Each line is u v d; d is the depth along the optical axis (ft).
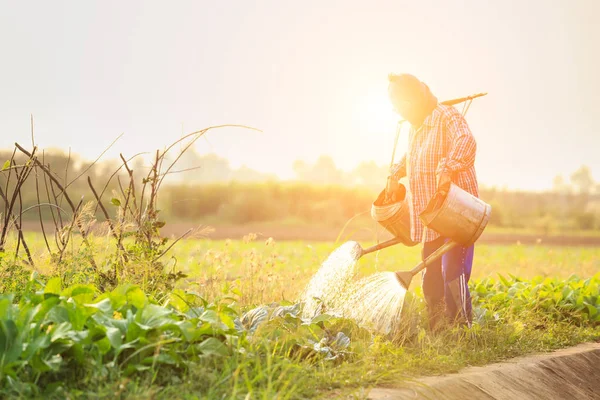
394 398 13.51
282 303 20.12
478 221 19.31
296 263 45.83
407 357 16.87
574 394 17.88
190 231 20.75
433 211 19.33
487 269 45.32
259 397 12.36
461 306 20.36
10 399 11.16
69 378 12.24
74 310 13.17
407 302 19.90
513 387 16.61
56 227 19.69
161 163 20.29
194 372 12.76
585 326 25.39
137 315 13.19
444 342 19.08
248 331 15.55
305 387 13.38
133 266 18.81
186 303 15.96
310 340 16.29
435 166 20.99
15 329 12.05
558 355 20.01
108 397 11.51
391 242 21.95
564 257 72.74
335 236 116.37
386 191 22.43
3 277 17.17
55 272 18.22
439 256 19.70
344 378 14.47
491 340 20.10
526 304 25.53
